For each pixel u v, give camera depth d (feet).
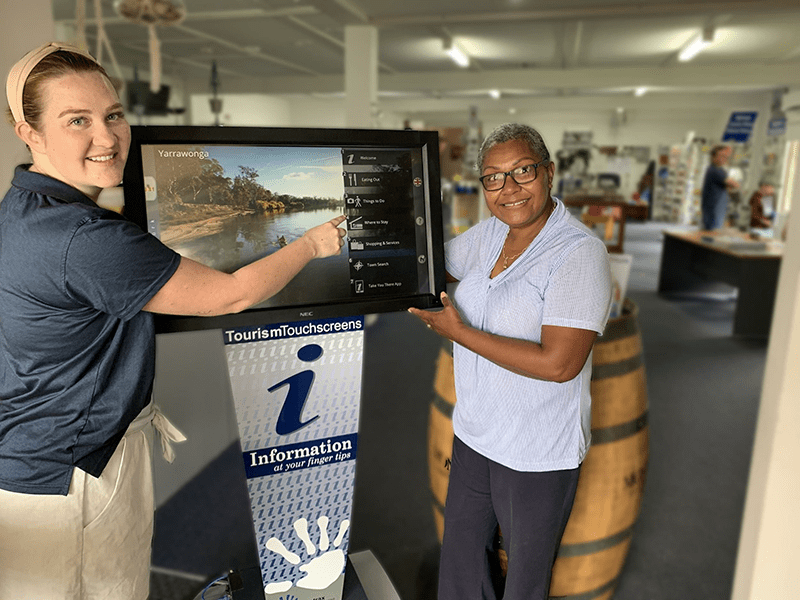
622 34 24.63
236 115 50.26
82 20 8.10
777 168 38.91
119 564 4.11
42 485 3.70
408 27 22.39
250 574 6.10
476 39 26.40
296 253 4.20
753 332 17.75
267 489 5.11
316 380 5.05
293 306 4.49
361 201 4.73
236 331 4.70
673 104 44.04
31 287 3.36
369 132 4.67
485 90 36.35
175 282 3.51
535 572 4.87
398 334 18.34
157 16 11.03
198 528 8.04
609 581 6.35
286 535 5.28
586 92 40.16
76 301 3.42
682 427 11.44
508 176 4.39
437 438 6.44
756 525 3.99
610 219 12.55
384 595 5.82
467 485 5.25
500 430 4.84
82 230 3.25
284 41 27.91
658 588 6.93
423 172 4.91
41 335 3.49
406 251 4.90
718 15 20.92
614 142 63.31
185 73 38.99
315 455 5.18
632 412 5.90
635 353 5.99
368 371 14.74
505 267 4.86
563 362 4.28
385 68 34.83
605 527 5.93
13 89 3.32
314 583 5.49
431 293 4.99
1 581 3.82
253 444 4.96
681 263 23.65
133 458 4.14
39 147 3.46
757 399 12.92
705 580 7.08
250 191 4.41
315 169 4.57
